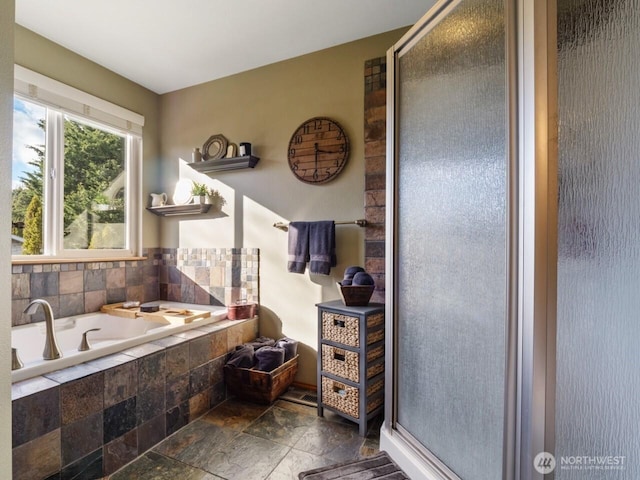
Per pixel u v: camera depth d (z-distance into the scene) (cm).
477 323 106
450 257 119
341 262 237
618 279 84
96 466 146
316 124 244
